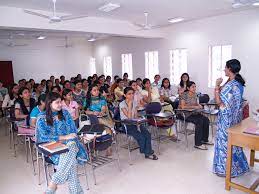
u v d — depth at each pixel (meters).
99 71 10.81
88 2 4.24
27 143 3.87
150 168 3.21
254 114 2.96
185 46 6.82
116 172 3.12
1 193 2.68
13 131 4.27
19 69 9.11
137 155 3.70
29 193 2.67
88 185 2.78
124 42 9.08
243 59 5.56
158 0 4.23
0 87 7.14
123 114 3.64
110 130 3.12
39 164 3.09
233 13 5.60
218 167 2.92
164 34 7.30
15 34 7.80
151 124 4.00
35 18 4.74
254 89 5.43
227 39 5.81
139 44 8.40
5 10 4.39
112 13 5.23
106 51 10.18
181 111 4.20
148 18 5.85
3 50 8.73
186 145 4.09
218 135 2.89
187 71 6.87
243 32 5.48
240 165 2.91
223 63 6.12
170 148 3.98
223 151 2.86
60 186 2.74
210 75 6.37
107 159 3.48
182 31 6.84
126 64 9.21
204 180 2.83
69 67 10.41
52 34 8.33
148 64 8.20
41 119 2.37
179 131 4.87
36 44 9.45
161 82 6.41
